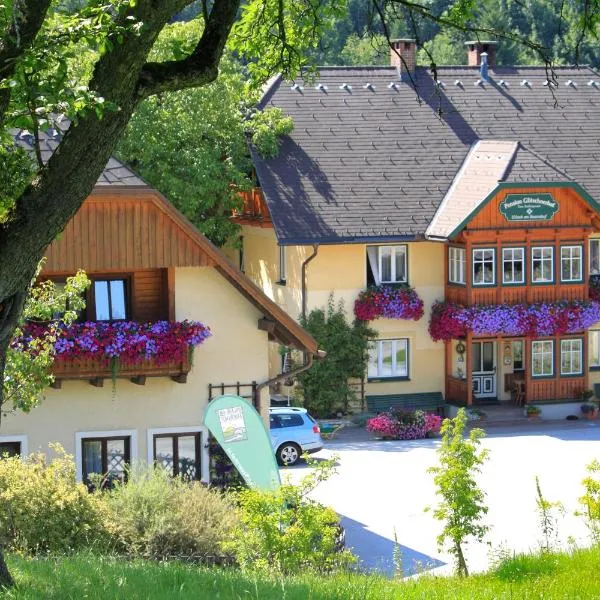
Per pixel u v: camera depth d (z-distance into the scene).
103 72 15.52
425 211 56.59
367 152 59.06
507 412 55.78
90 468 34.31
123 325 33.53
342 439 51.91
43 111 14.94
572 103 64.25
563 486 42.19
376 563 32.56
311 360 36.16
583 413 56.66
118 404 34.41
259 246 60.38
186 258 34.16
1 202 17.17
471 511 23.56
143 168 56.00
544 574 19.58
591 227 55.97
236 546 22.41
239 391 35.62
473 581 19.23
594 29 20.41
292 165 57.47
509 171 55.34
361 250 55.50
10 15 14.80
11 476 24.14
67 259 33.22
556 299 56.00
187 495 25.88
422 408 56.19
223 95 56.69
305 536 21.77
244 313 35.59
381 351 56.12
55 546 23.41
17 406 26.16
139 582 16.41
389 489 42.09
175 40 16.95
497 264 55.22
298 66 22.31
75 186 15.69
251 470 30.38
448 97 62.94
